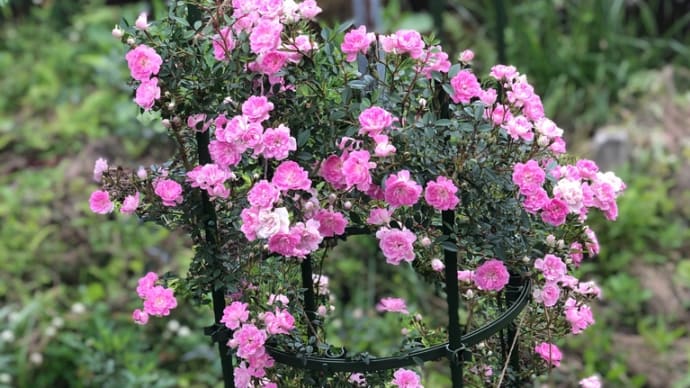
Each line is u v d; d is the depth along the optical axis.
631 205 2.96
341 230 1.58
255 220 1.52
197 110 1.56
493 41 4.00
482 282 1.59
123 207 1.58
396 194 1.53
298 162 1.58
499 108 1.57
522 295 1.63
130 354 2.42
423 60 1.57
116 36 1.56
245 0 1.56
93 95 3.63
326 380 1.61
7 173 3.35
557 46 3.83
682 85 3.76
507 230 1.58
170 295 1.59
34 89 3.75
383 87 1.58
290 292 1.63
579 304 1.69
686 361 2.52
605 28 3.85
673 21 4.00
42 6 4.52
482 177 1.56
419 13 4.36
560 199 1.56
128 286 2.76
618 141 3.27
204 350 2.49
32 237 2.91
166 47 1.56
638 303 2.76
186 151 1.62
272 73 1.55
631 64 3.81
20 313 2.50
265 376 1.64
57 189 3.17
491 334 1.61
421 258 1.66
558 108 3.67
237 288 1.60
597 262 2.94
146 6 4.21
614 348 2.58
